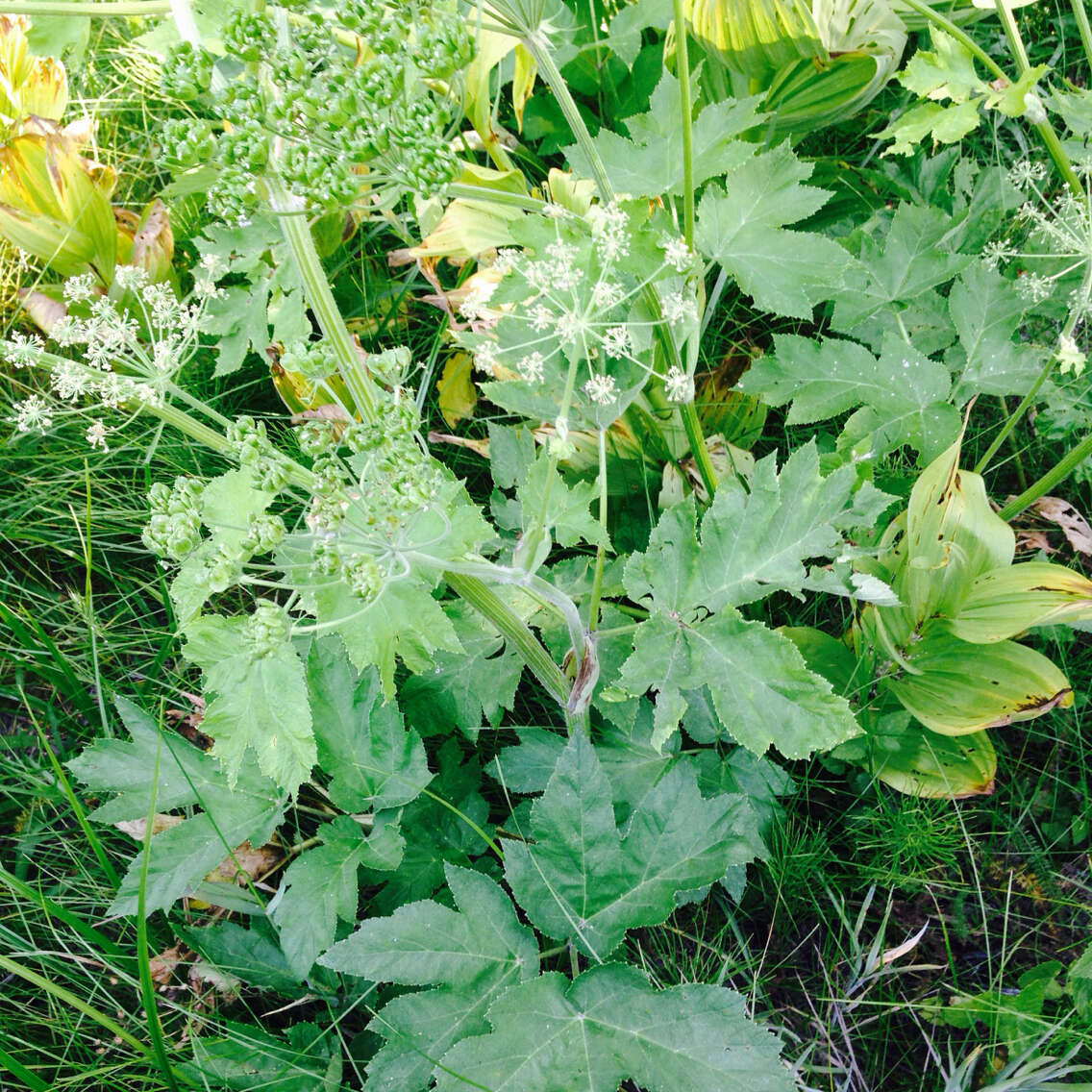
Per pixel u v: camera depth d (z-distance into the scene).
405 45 0.49
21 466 0.91
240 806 0.67
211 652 0.52
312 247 0.52
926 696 0.70
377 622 0.54
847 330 0.81
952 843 0.74
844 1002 0.69
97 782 0.67
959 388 0.79
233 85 0.48
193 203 0.98
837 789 0.77
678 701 0.59
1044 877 0.74
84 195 0.86
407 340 0.95
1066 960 0.72
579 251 0.58
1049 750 0.79
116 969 0.67
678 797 0.61
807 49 0.80
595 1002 0.57
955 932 0.73
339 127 0.48
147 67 1.05
